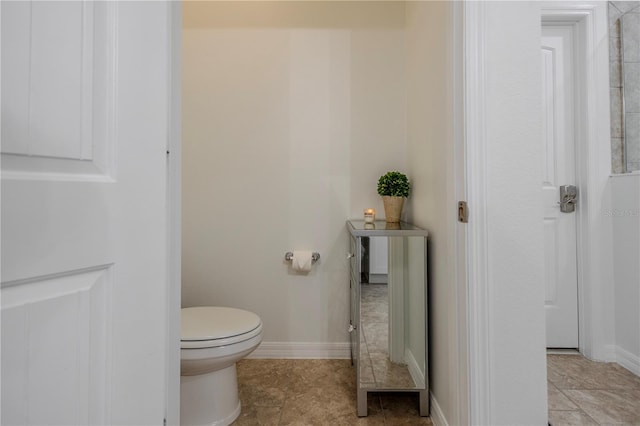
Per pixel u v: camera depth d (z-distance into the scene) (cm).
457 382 111
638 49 187
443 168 133
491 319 102
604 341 190
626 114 189
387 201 193
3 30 41
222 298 212
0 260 40
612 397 155
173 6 73
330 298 211
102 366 53
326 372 190
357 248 155
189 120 212
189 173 212
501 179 103
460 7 108
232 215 212
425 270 151
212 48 213
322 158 212
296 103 212
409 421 145
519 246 102
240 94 213
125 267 56
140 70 60
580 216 197
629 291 180
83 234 49
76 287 49
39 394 44
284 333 211
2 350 41
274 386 175
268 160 212
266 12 213
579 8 192
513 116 103
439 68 138
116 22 55
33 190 43
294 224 212
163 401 64
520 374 102
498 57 102
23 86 42
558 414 142
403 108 211
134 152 58
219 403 141
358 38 212
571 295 200
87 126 50
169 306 71
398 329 152
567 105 202
